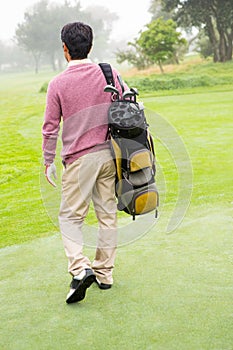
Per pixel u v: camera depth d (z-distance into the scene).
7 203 8.76
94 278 4.28
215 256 5.40
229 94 27.83
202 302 4.37
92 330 3.99
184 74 44.28
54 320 4.18
